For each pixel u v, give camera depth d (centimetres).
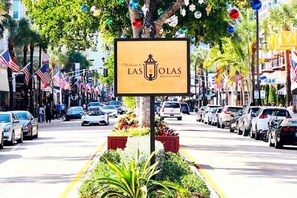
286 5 6150
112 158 1764
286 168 2062
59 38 3419
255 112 3903
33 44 6706
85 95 14112
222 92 10362
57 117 8069
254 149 2895
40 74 6203
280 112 3569
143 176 1045
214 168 2038
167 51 1238
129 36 3181
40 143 3297
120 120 2856
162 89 1238
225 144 3191
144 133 2345
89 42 3522
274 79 6869
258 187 1594
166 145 2317
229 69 8481
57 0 3269
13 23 6462
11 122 3172
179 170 1537
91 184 1192
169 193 1035
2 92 7512
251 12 6719
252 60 6562
